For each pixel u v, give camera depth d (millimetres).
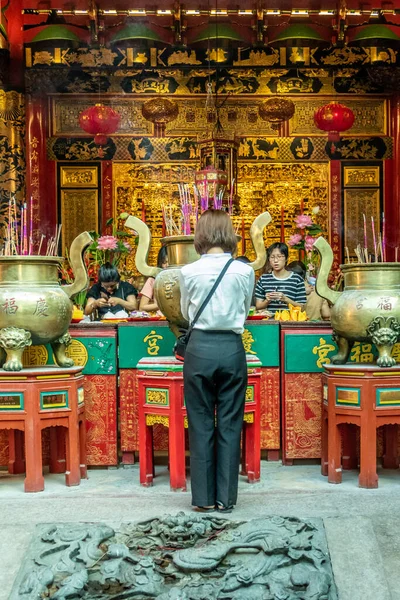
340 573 3646
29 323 4949
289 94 12234
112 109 11281
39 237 11477
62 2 11508
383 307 4984
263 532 3869
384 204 12258
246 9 11484
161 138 12320
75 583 3436
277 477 5293
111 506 4578
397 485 5059
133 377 5621
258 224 5324
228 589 3418
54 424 5066
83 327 5590
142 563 3617
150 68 11898
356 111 12297
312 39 11812
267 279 6797
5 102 11297
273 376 5676
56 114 12227
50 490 5039
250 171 12328
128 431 5641
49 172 12234
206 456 4398
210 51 11906
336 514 4316
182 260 5242
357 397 4996
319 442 5629
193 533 3932
